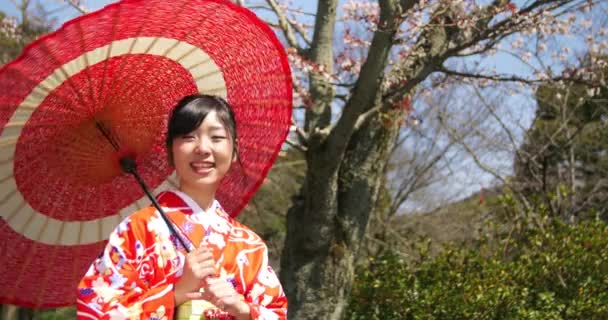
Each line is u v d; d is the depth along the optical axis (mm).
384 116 8031
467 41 7285
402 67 8148
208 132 2783
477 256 8992
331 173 7691
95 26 2506
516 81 8039
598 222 9562
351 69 8727
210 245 2738
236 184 3260
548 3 7586
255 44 2938
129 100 2918
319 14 8320
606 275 8945
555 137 14484
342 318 8039
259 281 2812
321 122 8000
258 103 3115
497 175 13273
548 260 9023
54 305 3121
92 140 2941
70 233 3074
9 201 2938
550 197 11070
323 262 7945
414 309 8500
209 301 2592
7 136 2766
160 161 3131
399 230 16578
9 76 2529
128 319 2533
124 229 2660
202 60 2934
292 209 8156
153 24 2660
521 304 8523
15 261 3027
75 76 2689
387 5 6633
